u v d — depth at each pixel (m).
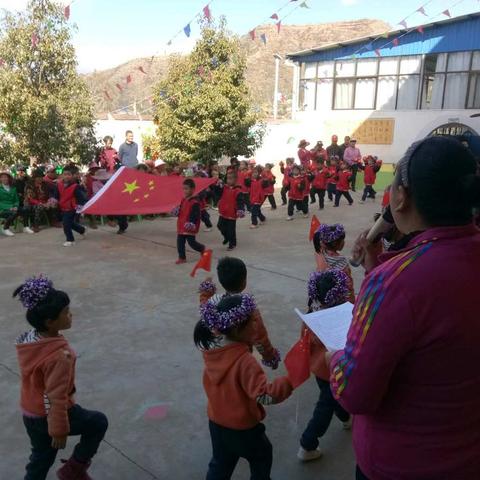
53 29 10.77
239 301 2.40
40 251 8.38
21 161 11.21
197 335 2.47
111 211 8.45
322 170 13.19
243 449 2.47
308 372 2.26
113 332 5.11
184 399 3.89
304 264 7.72
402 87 20.78
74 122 11.28
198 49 14.49
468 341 1.25
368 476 1.42
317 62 22.03
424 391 1.29
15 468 3.11
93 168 10.91
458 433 1.29
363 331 1.30
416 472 1.32
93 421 2.72
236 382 2.39
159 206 8.66
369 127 21.27
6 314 5.60
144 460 3.20
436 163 1.28
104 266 7.51
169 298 6.13
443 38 19.69
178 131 14.45
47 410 2.47
